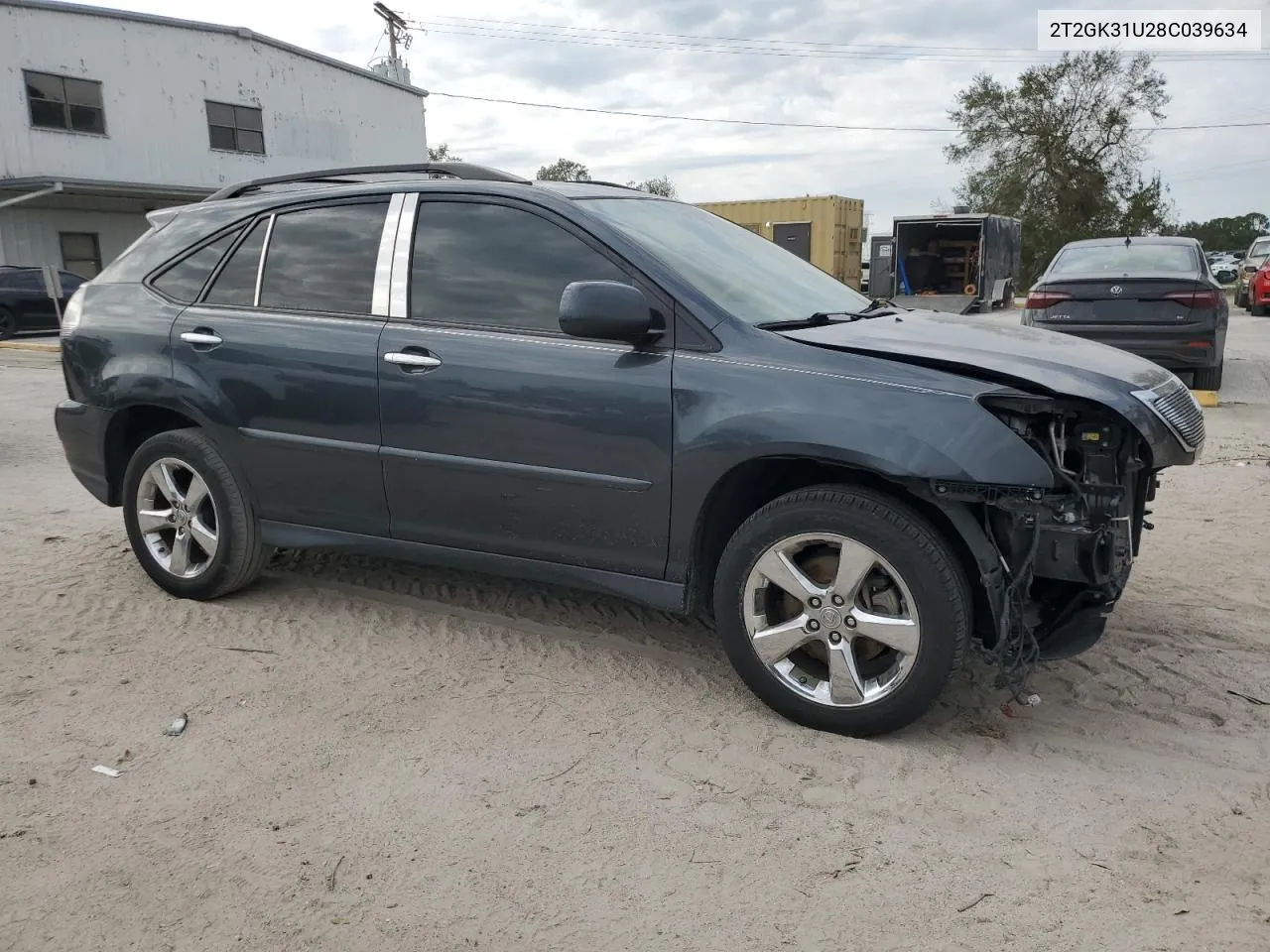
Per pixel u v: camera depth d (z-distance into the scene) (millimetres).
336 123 31094
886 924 2387
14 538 5504
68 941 2354
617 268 3531
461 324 3770
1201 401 9453
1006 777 3025
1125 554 3148
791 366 3213
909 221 22547
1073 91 46906
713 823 2805
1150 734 3287
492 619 4312
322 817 2840
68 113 24703
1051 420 3076
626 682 3697
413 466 3838
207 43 27016
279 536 4301
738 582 3346
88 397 4562
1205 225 93500
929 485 3006
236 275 4340
